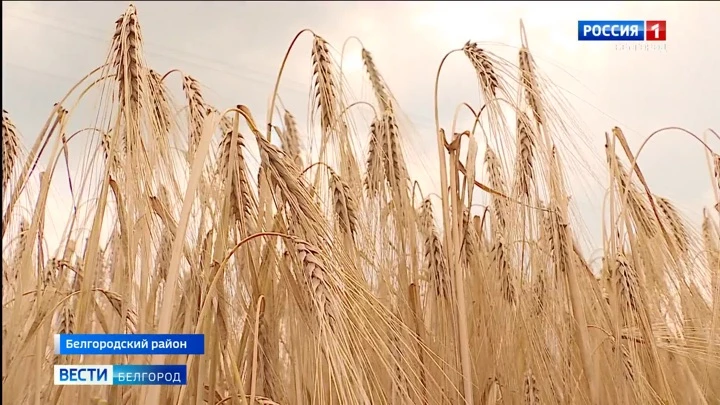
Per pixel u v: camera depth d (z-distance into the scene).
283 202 1.55
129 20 1.53
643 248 2.25
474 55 2.16
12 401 1.45
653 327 2.14
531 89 2.17
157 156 1.52
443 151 2.01
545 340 2.05
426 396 1.79
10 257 1.57
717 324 2.11
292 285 1.58
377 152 2.20
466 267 2.18
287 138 2.50
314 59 2.10
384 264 1.99
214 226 1.53
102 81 1.52
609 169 2.24
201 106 1.72
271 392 1.62
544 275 2.06
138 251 1.48
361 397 1.31
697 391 1.97
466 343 1.88
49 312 1.51
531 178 2.06
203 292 1.48
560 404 2.04
